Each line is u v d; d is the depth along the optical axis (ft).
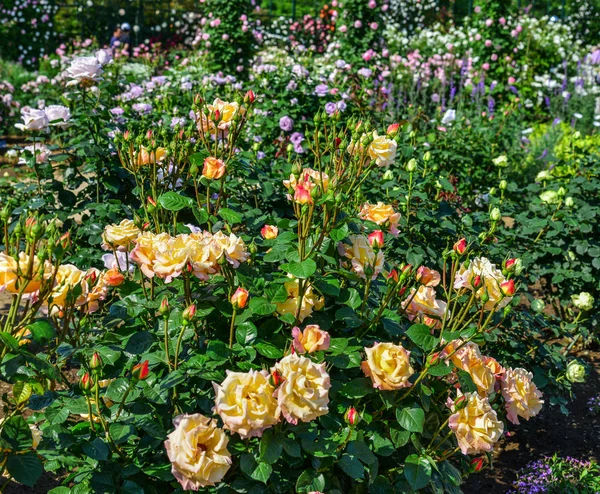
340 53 32.68
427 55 37.32
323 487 6.63
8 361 6.02
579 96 32.68
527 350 12.17
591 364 14.11
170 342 7.34
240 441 6.63
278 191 12.37
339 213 7.97
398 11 49.24
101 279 7.68
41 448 6.57
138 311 7.43
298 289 7.30
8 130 31.91
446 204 12.96
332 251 7.83
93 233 12.35
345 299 7.68
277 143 19.90
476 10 34.63
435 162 18.63
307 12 57.82
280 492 6.68
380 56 31.65
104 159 13.74
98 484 6.45
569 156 20.02
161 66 40.50
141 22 53.88
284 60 31.14
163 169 9.68
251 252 7.73
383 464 7.80
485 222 14.55
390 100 26.20
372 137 8.01
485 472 10.93
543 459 10.89
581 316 14.49
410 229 12.45
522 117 28.09
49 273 6.63
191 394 7.19
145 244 6.69
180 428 5.92
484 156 20.21
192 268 6.57
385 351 6.77
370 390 7.07
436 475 7.57
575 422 12.44
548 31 38.52
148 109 18.12
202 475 5.88
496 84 31.60
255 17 54.80
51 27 51.49
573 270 14.46
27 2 49.85
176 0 55.26
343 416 7.14
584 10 51.24
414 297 8.13
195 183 8.54
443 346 7.52
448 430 8.11
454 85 33.30
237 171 10.87
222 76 25.53
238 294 6.63
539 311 12.44
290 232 7.79
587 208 14.43
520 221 14.49
